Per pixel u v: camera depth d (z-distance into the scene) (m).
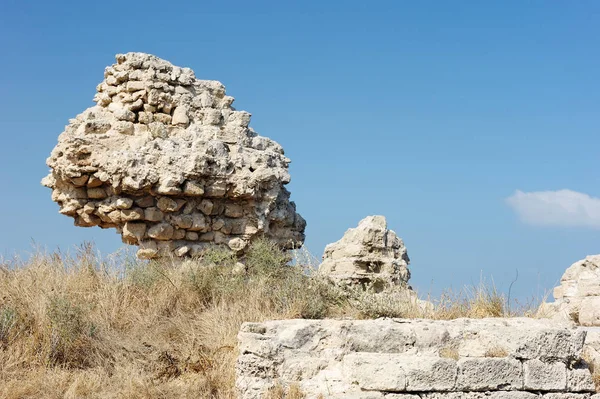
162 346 14.05
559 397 11.34
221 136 21.31
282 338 11.78
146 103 21.11
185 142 20.48
